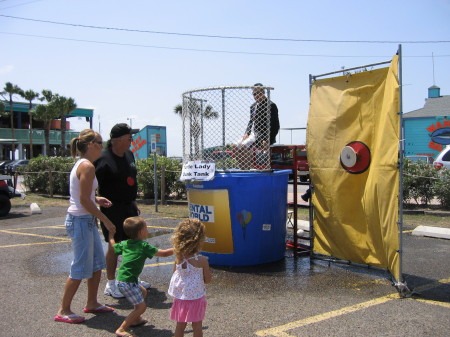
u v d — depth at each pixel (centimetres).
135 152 2456
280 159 725
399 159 468
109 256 491
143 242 400
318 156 602
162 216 1085
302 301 465
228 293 495
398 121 469
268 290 504
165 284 540
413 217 983
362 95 541
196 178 605
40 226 982
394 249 483
